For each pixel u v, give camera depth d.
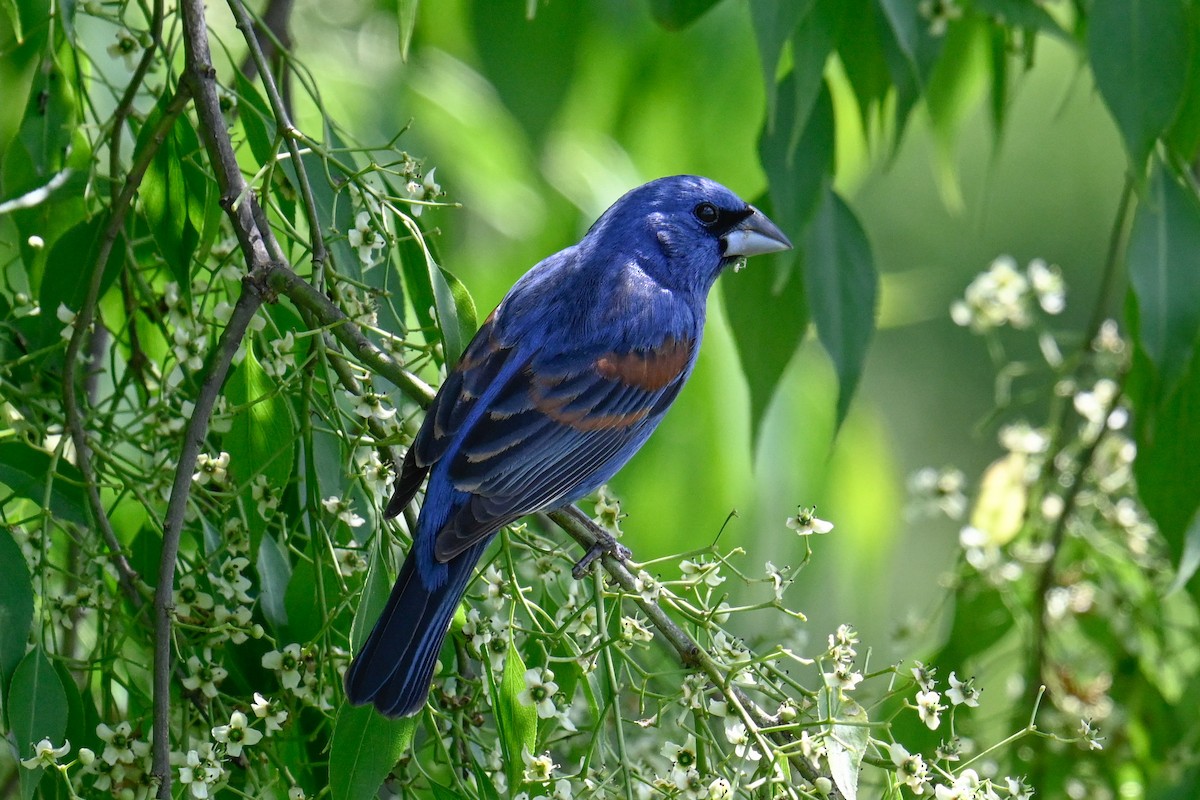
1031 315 10.34
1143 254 8.27
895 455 21.30
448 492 7.42
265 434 6.61
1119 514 9.86
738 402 11.18
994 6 8.60
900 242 21.75
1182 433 8.62
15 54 8.84
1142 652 9.82
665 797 6.07
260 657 6.79
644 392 8.69
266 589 6.75
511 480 7.75
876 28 8.91
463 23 11.38
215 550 6.75
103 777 6.12
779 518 11.23
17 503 7.73
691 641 6.32
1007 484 10.05
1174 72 7.85
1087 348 9.91
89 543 6.60
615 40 11.51
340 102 10.32
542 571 6.80
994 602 9.77
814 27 7.93
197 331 7.00
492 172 11.07
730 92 11.68
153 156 7.05
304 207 6.82
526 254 11.39
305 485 6.88
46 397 7.14
